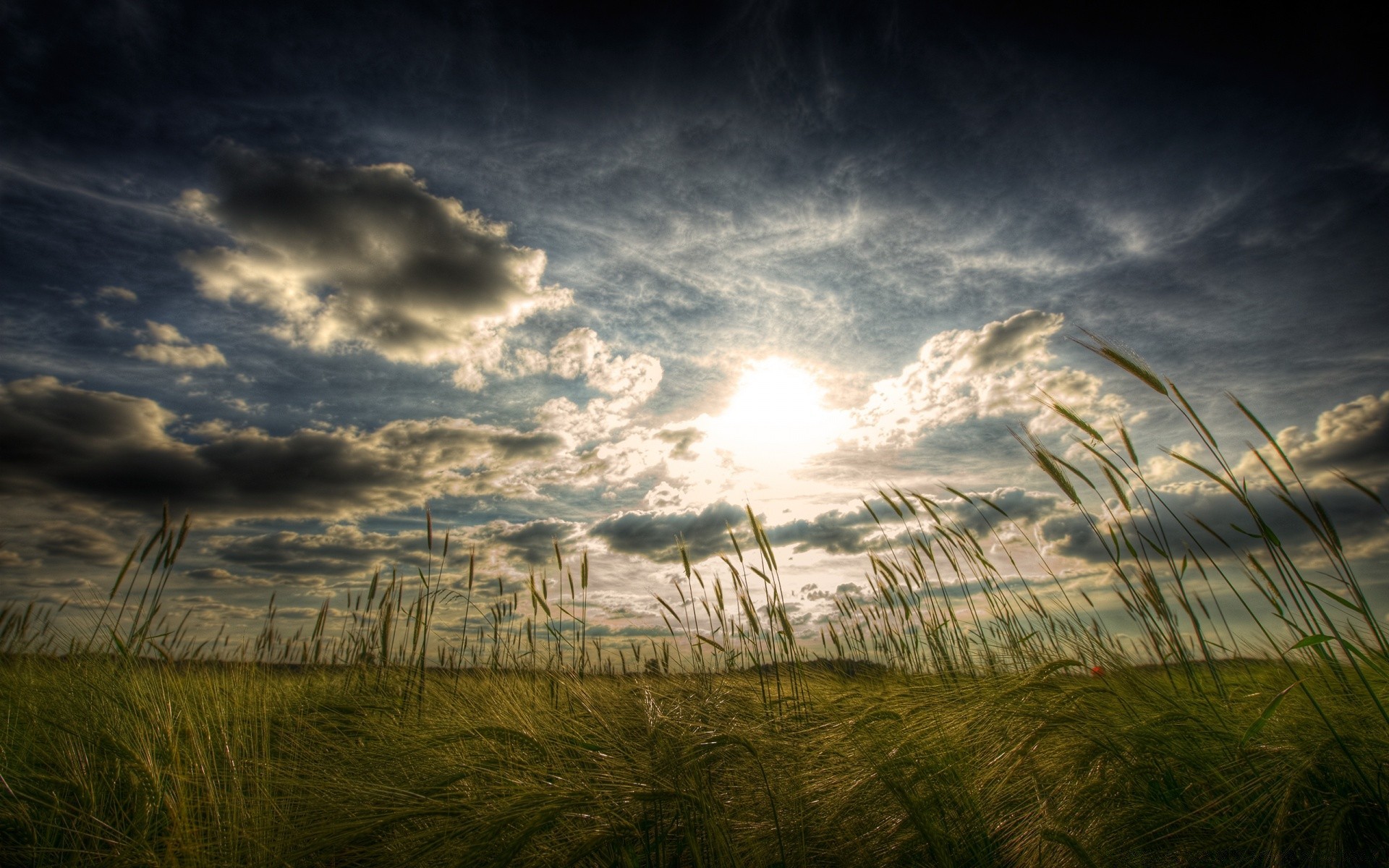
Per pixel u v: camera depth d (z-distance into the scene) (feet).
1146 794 7.27
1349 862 6.04
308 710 15.14
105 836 7.70
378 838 7.16
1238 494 7.61
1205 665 10.10
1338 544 6.98
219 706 11.94
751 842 6.78
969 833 6.68
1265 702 9.09
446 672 18.43
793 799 7.59
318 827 7.18
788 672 14.96
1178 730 7.98
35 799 7.93
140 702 10.93
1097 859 6.01
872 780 7.39
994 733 8.29
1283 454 7.25
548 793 6.47
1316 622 7.14
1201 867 6.15
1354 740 7.18
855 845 6.84
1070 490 10.91
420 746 9.18
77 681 12.50
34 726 10.60
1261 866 6.11
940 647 14.47
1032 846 6.42
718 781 8.24
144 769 7.88
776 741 9.66
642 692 12.42
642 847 6.44
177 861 6.66
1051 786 7.29
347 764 10.10
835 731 9.87
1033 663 12.14
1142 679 9.54
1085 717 8.22
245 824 7.39
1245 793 6.81
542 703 14.17
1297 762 6.95
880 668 17.63
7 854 7.13
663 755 7.14
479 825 6.27
